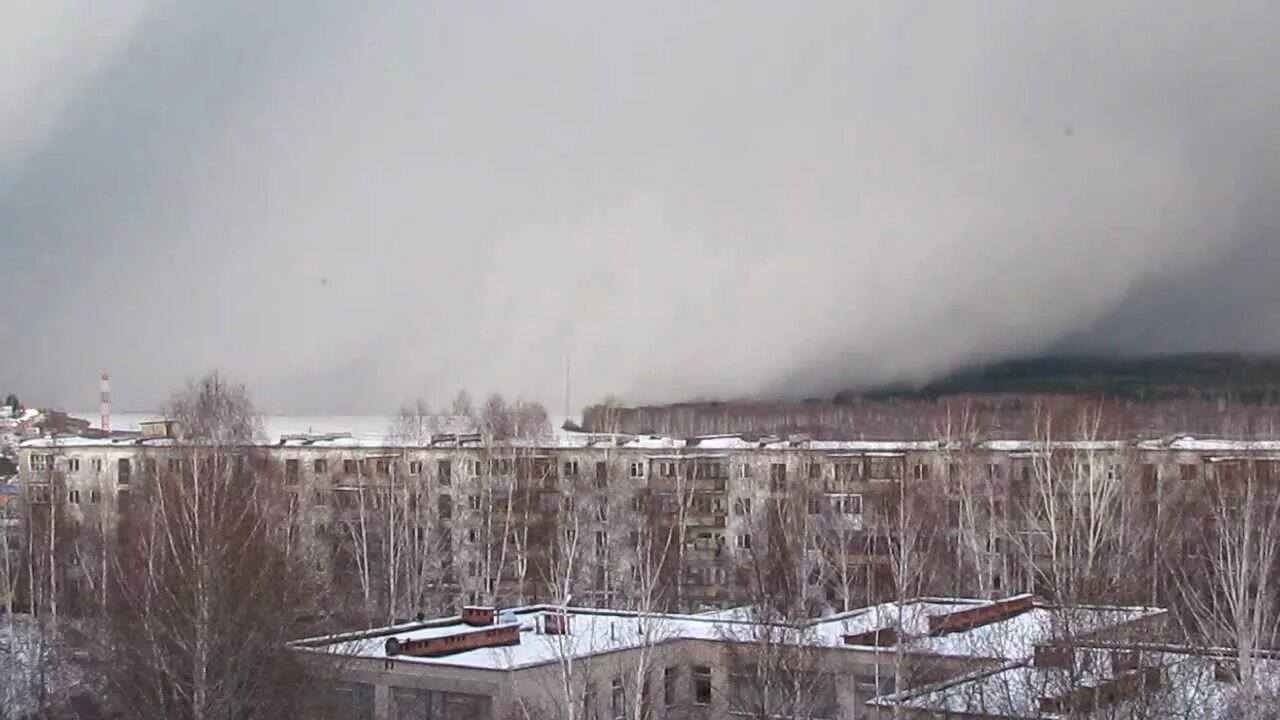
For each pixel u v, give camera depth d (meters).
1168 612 67.69
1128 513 110.06
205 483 81.31
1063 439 139.38
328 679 68.44
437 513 138.62
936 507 122.94
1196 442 147.25
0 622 102.75
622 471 143.25
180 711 63.56
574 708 65.31
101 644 71.50
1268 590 77.12
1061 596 57.75
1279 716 53.66
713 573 140.00
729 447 146.00
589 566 123.38
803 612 75.31
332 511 138.38
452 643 73.06
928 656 62.34
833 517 120.56
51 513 110.62
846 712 68.50
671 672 73.38
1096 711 49.78
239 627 64.94
